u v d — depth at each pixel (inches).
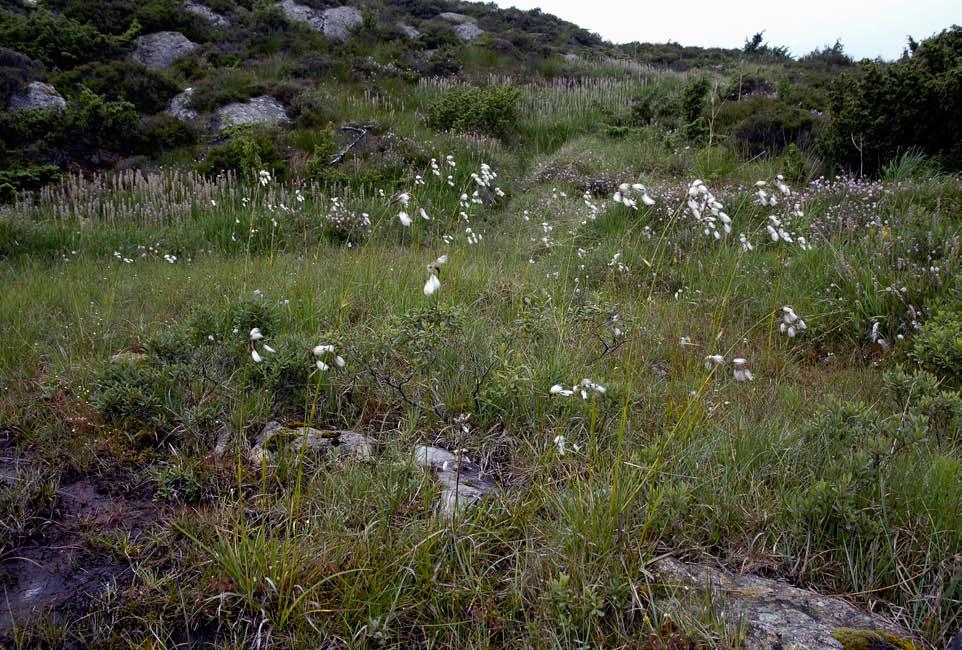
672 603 78.2
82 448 111.5
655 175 426.3
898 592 82.7
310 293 184.9
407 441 116.6
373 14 836.6
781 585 83.8
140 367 131.6
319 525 91.0
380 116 557.9
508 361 136.0
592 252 268.8
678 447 105.7
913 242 215.8
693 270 232.5
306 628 77.2
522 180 477.1
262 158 442.6
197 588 82.4
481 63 791.1
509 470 112.0
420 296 184.9
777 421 123.2
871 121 355.9
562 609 75.8
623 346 157.2
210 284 218.2
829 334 186.5
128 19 668.7
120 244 315.3
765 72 696.4
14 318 181.3
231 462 109.3
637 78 787.4
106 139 458.9
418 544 84.5
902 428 108.7
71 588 83.7
